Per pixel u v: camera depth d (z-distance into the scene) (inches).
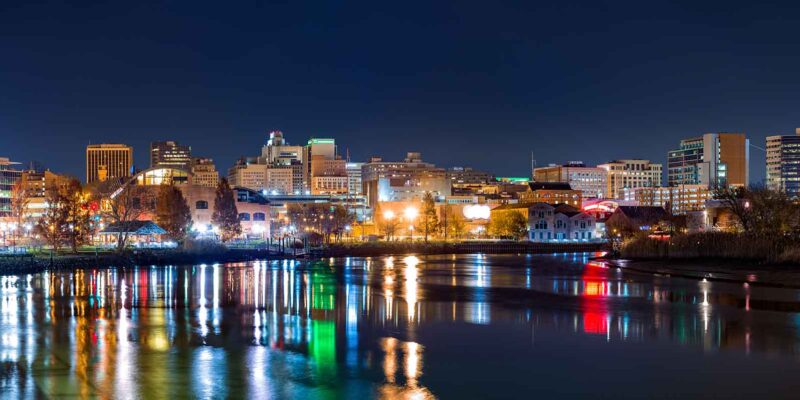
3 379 1286.9
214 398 1178.6
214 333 1759.4
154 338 1684.3
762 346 1621.6
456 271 4207.7
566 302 2447.1
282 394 1206.3
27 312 2121.1
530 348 1592.0
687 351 1563.7
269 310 2204.7
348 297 2610.7
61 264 4151.1
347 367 1398.9
